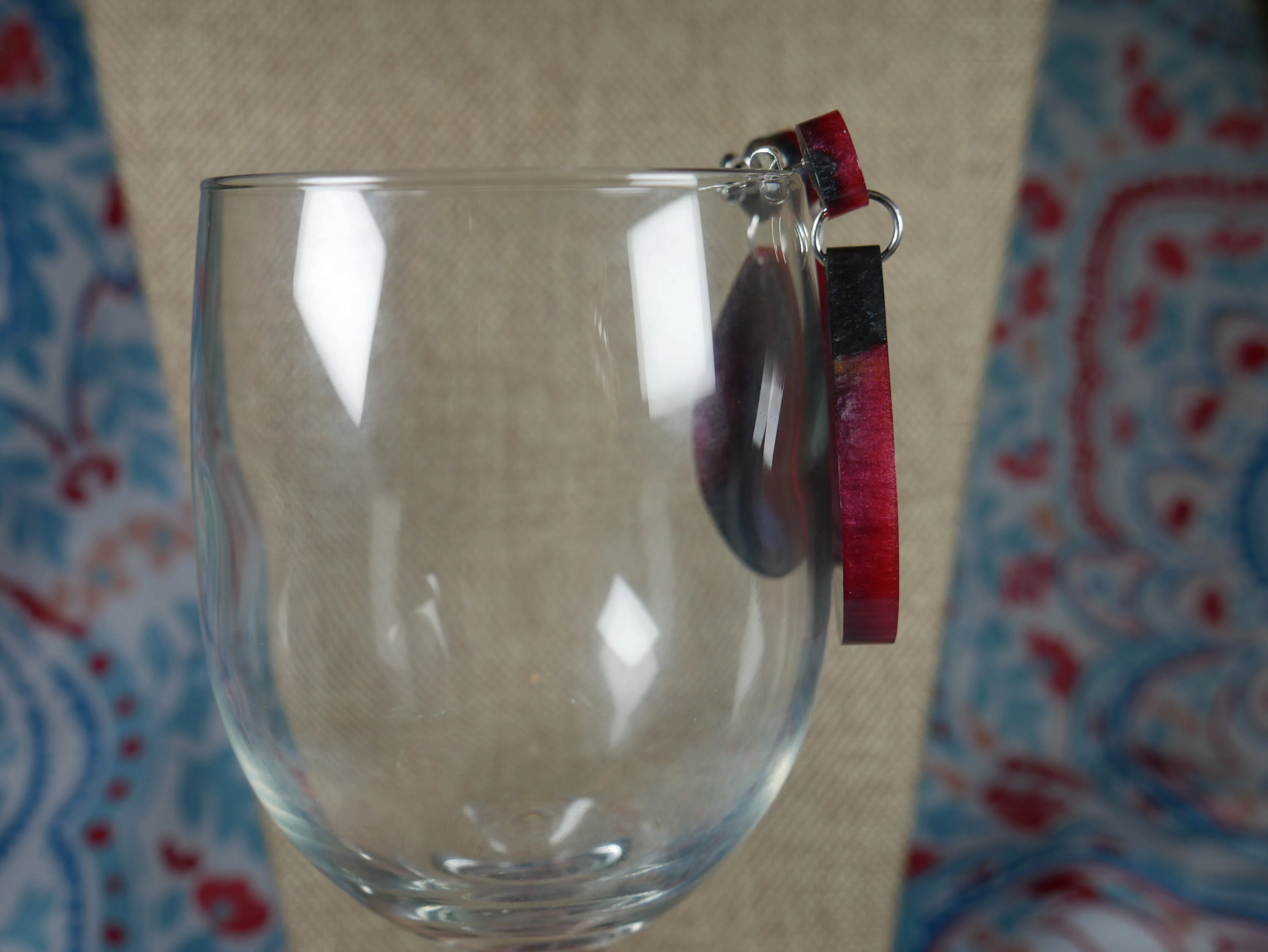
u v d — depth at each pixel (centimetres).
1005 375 37
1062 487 37
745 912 35
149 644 36
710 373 20
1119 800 36
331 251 19
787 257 21
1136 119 36
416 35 32
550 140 33
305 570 20
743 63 33
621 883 21
